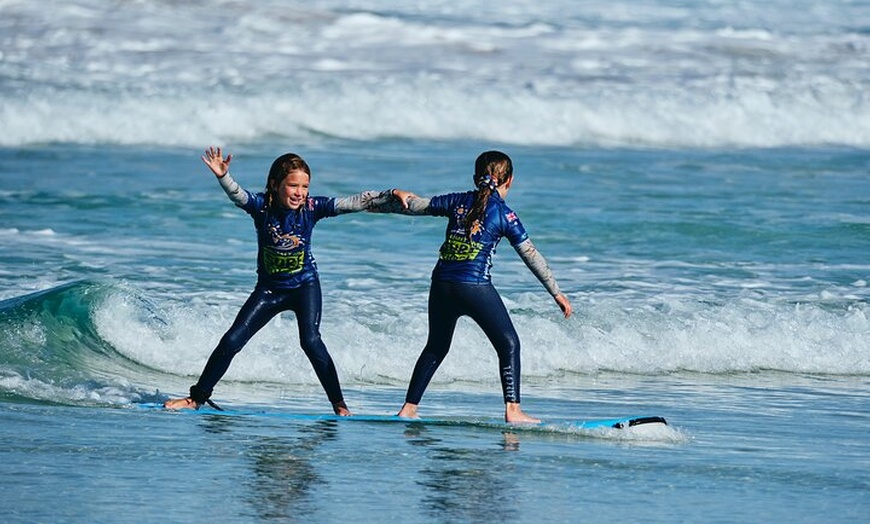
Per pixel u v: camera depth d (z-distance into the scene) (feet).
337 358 126.82
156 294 148.97
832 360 141.59
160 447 90.53
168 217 205.77
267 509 75.10
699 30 423.64
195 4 390.21
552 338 137.18
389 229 201.46
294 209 104.68
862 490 84.84
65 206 212.43
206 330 130.00
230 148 286.87
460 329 133.80
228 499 77.00
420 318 141.49
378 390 122.01
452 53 367.66
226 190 104.06
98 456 87.10
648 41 398.62
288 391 120.16
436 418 107.45
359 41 372.79
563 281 166.40
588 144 311.68
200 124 297.53
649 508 78.38
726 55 386.93
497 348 104.94
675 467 89.97
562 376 131.85
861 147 325.01
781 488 84.79
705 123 325.83
